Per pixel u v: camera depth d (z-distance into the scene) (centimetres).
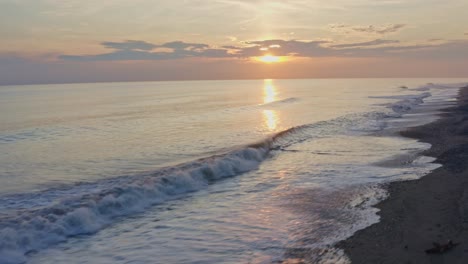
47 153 2050
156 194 1301
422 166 1636
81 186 1427
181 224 1063
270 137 2311
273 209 1175
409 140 2280
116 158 1898
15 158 1933
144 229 1030
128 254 877
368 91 8750
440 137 2323
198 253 878
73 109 4872
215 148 2091
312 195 1303
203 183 1491
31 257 864
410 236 926
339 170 1630
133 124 3231
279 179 1531
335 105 4888
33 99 7606
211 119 3534
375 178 1477
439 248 841
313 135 2564
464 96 5588
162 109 4759
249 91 10706
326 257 845
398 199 1212
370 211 1122
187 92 10494
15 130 2911
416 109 4069
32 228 953
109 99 7294
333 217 1089
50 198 1284
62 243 940
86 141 2412
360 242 912
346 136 2494
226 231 1007
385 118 3359
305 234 975
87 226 1034
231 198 1300
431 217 1041
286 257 852
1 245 870
